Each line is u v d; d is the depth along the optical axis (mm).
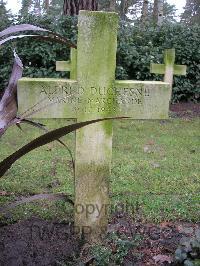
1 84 7480
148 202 3043
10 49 7160
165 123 6113
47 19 7367
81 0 7574
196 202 3074
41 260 2201
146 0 12641
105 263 2154
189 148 4742
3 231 2516
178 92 8062
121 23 7887
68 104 2250
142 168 3891
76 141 2303
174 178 3629
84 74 2232
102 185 2387
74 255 2229
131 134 5363
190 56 7977
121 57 7559
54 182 3482
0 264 2145
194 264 2008
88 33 2184
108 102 2291
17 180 3510
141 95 2342
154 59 7566
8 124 1588
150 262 2244
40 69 7285
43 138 1489
